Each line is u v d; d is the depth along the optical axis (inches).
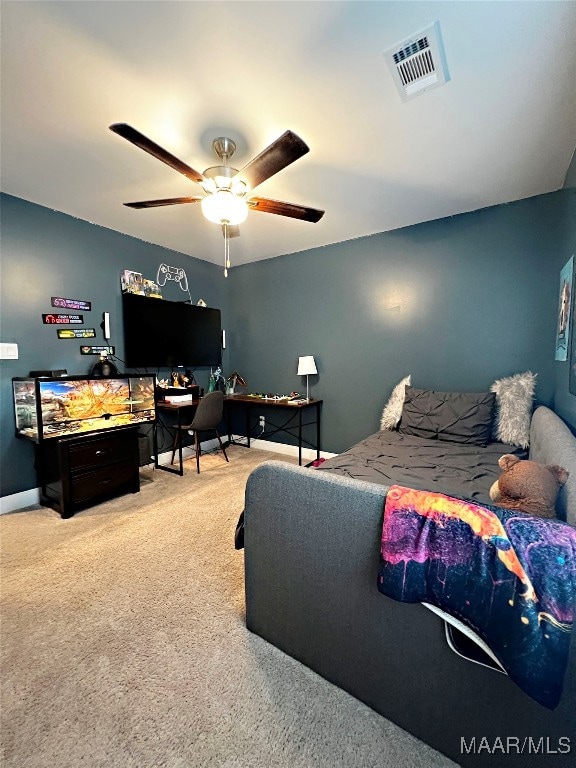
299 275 146.9
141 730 38.8
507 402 92.4
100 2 42.9
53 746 37.2
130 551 75.4
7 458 96.2
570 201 76.0
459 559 30.9
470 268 106.5
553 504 39.1
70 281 108.2
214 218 75.7
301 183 87.6
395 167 80.0
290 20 45.0
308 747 37.0
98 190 91.4
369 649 39.7
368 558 38.2
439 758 35.5
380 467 71.8
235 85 55.5
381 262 124.5
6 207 93.4
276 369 157.8
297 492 43.4
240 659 47.9
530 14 43.7
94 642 50.9
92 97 58.1
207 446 163.3
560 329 81.6
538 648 26.5
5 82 54.5
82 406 103.7
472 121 63.9
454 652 33.5
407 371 121.5
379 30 46.3
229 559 72.6
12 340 96.0
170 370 145.3
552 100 58.2
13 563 70.7
